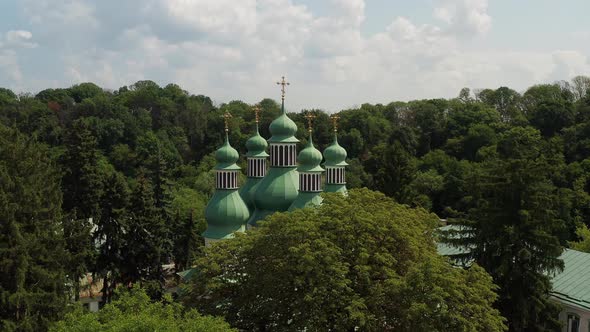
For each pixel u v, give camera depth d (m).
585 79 164.88
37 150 50.94
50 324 43.09
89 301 72.50
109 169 114.75
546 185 48.53
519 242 46.56
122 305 32.44
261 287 39.38
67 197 71.44
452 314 34.81
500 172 48.50
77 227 55.75
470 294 36.66
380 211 41.56
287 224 40.16
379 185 89.56
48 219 48.38
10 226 43.38
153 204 74.19
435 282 35.81
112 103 151.12
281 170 65.25
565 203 49.12
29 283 44.88
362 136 142.25
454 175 106.06
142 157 126.31
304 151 62.38
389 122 152.38
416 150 136.62
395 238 39.91
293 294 39.00
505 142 107.00
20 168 47.44
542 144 101.75
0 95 163.50
